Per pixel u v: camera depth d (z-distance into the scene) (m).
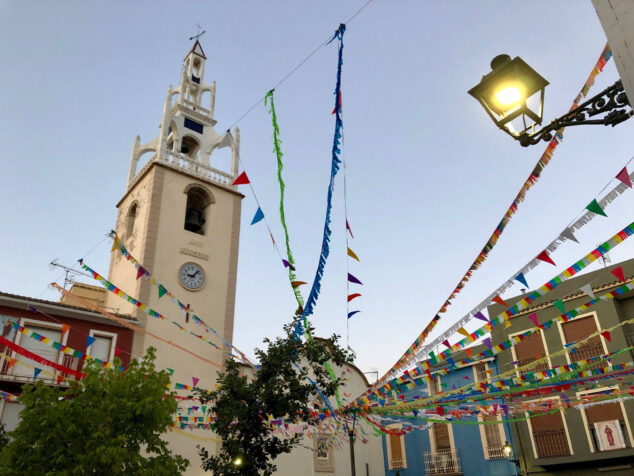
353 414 12.85
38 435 11.20
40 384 11.97
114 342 20.44
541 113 4.96
